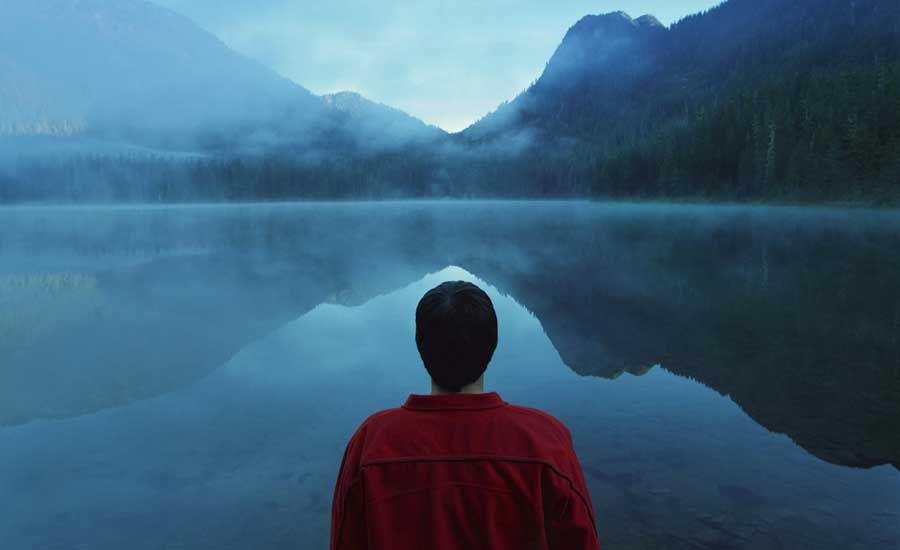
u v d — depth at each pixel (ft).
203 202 508.94
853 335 32.71
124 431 19.29
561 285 52.90
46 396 23.38
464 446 4.03
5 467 16.22
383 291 51.96
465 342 4.36
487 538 3.83
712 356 28.02
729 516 12.82
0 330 38.40
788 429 18.22
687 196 264.31
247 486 15.06
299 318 40.34
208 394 23.38
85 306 47.34
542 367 26.03
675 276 57.93
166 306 46.44
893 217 156.76
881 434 17.56
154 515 13.61
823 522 12.59
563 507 3.85
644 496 13.85
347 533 4.13
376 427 4.35
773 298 45.14
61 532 12.91
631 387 22.89
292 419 20.22
